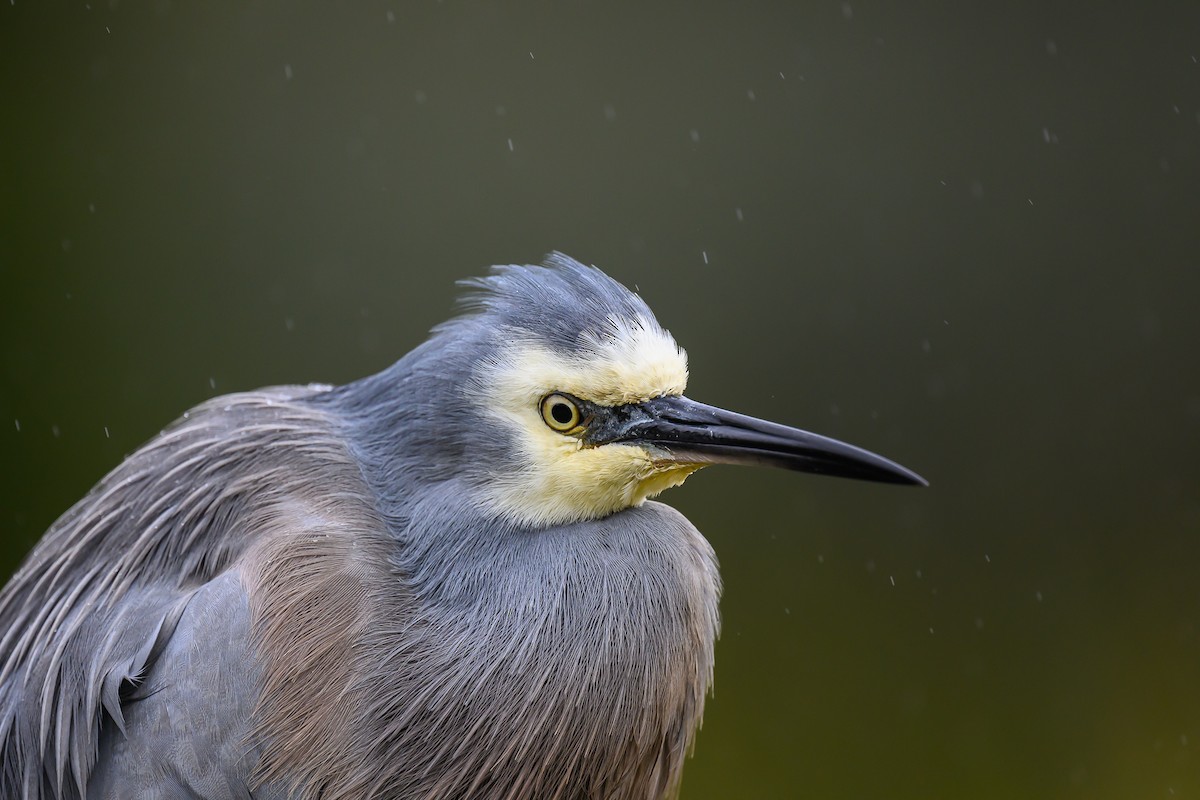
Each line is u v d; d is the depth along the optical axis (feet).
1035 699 39.17
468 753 16.85
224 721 16.06
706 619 18.76
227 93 43.29
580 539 17.81
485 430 17.80
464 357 18.04
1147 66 43.47
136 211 42.52
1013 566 40.73
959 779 38.09
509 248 42.32
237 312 42.16
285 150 42.98
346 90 43.42
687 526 18.97
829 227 42.57
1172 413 41.70
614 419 17.87
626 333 17.85
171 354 41.86
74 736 16.66
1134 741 38.29
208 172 42.93
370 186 42.86
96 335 41.65
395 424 18.44
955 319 42.27
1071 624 39.88
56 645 17.17
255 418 18.90
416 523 17.71
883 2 43.50
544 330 17.85
